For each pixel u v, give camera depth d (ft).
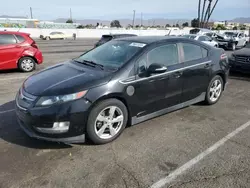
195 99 15.97
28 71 29.12
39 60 30.19
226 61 17.83
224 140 12.21
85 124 10.84
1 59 27.04
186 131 13.16
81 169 9.62
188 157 10.61
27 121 10.56
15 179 8.94
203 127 13.71
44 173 9.32
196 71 15.19
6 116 14.65
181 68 14.26
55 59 40.24
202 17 130.52
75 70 12.59
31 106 10.48
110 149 11.16
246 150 11.27
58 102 10.27
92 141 11.32
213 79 16.83
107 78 11.32
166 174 9.41
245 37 75.82
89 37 148.05
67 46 71.36
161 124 13.97
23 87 11.96
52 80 11.51
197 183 8.91
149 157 10.56
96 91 10.83
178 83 14.20
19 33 28.55
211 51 16.76
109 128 11.65
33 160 10.16
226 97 19.62
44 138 10.57
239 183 8.92
